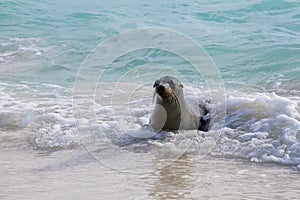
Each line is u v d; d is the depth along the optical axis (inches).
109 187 811.4
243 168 909.2
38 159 983.6
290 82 1562.5
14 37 2294.5
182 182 835.4
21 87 1598.2
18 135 1146.7
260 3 2647.6
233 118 1137.4
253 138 1028.5
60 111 1300.4
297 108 1162.6
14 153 1029.8
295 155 951.0
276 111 1126.4
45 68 1876.2
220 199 753.0
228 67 1754.4
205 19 2502.5
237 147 1006.4
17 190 795.4
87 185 820.0
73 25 2470.5
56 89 1569.9
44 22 2522.1
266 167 914.7
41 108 1331.2
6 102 1403.8
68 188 805.2
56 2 2908.5
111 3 2886.3
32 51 2101.4
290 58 1815.9
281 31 2229.3
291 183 825.5
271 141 1011.9
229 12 2576.3
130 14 2637.8
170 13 2637.8
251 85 1546.5
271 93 1430.9
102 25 2450.8
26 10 2711.6
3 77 1747.0
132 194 776.3
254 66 1749.5
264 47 1972.2
